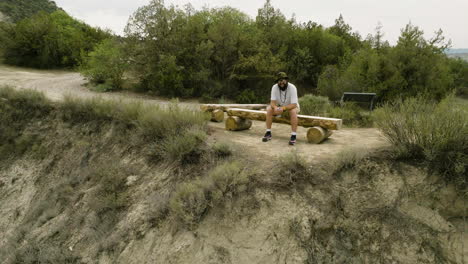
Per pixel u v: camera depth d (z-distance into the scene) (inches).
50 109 378.6
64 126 346.3
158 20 696.4
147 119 265.1
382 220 148.3
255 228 151.3
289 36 997.2
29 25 1135.0
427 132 163.3
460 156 151.9
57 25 1355.8
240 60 745.6
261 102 734.5
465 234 139.5
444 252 135.6
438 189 150.9
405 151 168.2
